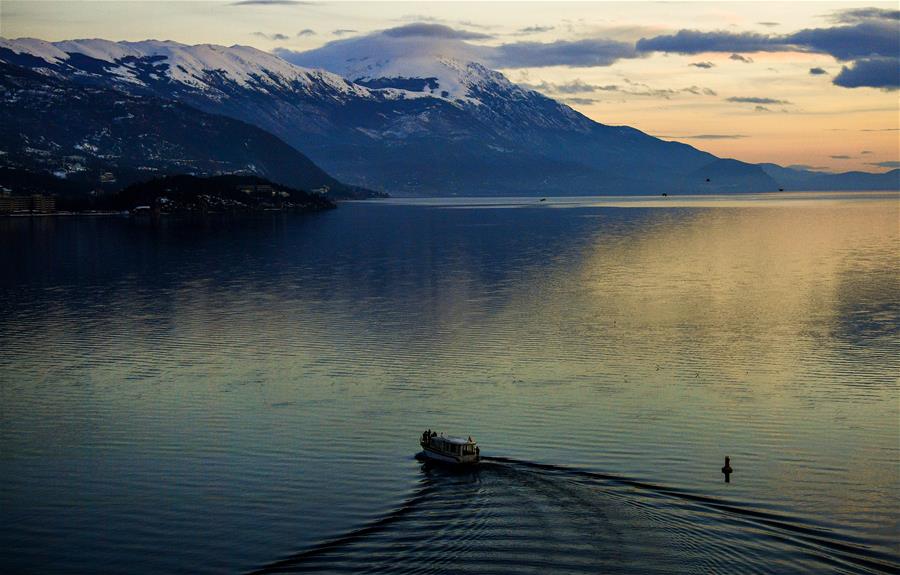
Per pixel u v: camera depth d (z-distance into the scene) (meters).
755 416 92.12
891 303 155.25
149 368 114.38
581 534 65.75
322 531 68.31
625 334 131.50
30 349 125.38
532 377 107.75
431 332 134.12
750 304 156.25
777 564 61.75
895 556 62.88
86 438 88.88
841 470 77.81
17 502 74.69
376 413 94.69
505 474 77.00
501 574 60.75
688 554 62.78
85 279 198.25
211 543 67.31
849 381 104.81
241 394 102.38
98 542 68.00
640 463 79.31
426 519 68.88
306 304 161.00
